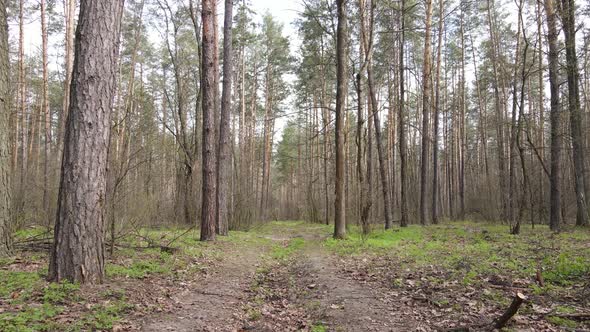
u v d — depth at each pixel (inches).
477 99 1438.2
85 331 162.7
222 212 597.3
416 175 1330.0
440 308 215.5
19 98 912.9
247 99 1408.7
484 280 266.4
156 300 224.1
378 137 786.2
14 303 183.9
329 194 1272.1
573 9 622.8
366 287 274.7
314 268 354.0
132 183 370.3
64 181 224.7
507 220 940.6
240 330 195.6
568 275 265.0
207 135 510.6
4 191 284.7
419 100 1385.3
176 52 987.3
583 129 791.1
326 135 1183.6
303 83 1101.7
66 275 219.6
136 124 582.9
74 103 226.1
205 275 309.7
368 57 631.2
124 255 327.0
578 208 708.0
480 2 1093.1
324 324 203.3
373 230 697.0
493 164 1444.4
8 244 288.8
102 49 229.0
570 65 653.3
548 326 173.6
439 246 467.8
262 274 346.0
